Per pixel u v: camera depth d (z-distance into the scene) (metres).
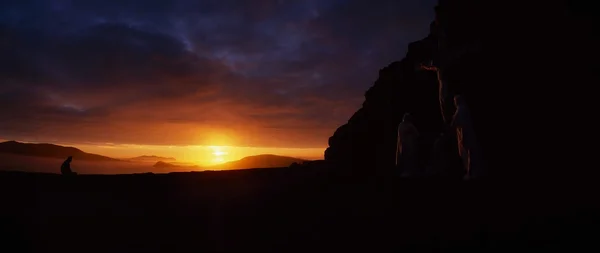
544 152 13.23
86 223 10.15
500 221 7.86
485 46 16.55
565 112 13.23
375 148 23.95
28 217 10.55
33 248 8.52
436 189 11.27
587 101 12.73
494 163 14.11
